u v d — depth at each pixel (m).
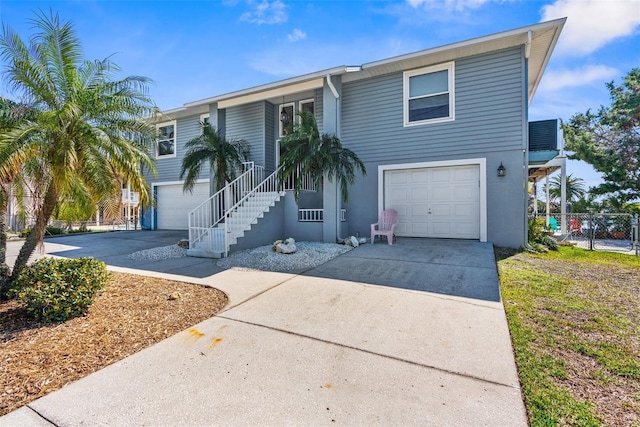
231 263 6.30
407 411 1.95
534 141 9.38
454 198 8.32
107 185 4.50
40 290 3.39
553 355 2.61
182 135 13.20
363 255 6.61
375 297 4.08
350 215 9.34
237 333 3.08
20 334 3.10
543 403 2.01
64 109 3.96
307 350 2.74
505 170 7.71
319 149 7.71
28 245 4.46
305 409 1.98
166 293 4.41
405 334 3.02
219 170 9.51
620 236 12.40
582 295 4.16
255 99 10.15
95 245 9.68
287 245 7.02
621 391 2.13
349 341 2.89
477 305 3.74
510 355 2.61
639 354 2.62
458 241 7.97
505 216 7.73
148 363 2.55
